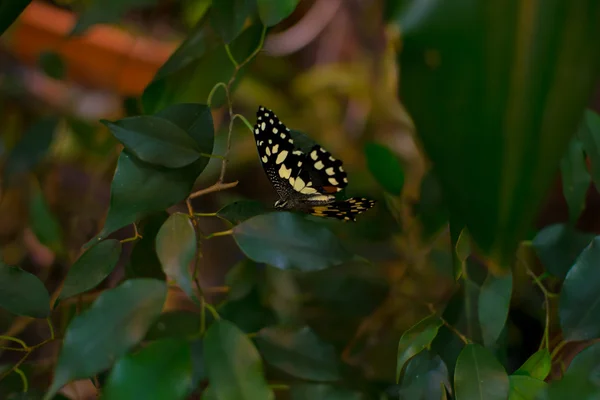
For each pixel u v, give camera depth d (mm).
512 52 757
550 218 1267
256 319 997
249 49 947
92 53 1516
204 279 1373
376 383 968
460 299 957
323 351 899
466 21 759
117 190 884
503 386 871
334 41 1711
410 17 761
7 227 1360
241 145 1457
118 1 1024
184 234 874
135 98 1041
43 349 1135
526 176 758
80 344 849
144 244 955
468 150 759
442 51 759
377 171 1022
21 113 1450
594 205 1251
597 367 875
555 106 757
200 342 903
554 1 757
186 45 946
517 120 757
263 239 882
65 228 1308
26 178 1232
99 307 855
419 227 1023
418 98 761
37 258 1352
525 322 1011
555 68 757
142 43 1492
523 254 963
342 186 961
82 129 1207
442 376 909
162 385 843
